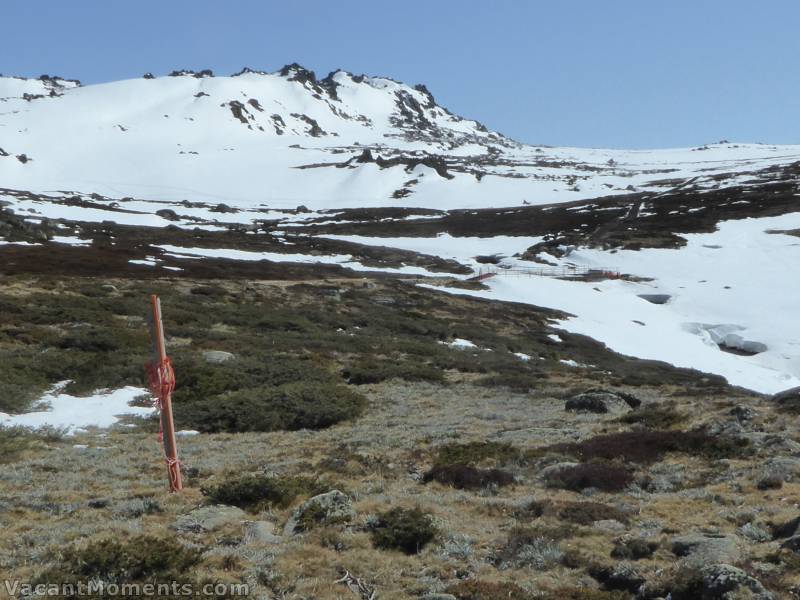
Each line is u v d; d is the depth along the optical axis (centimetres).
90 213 11225
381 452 1780
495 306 6284
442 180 18162
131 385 2669
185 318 4025
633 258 9331
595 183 17750
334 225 12794
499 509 1236
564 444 1725
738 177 15888
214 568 945
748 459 1548
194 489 1397
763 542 1026
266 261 7325
